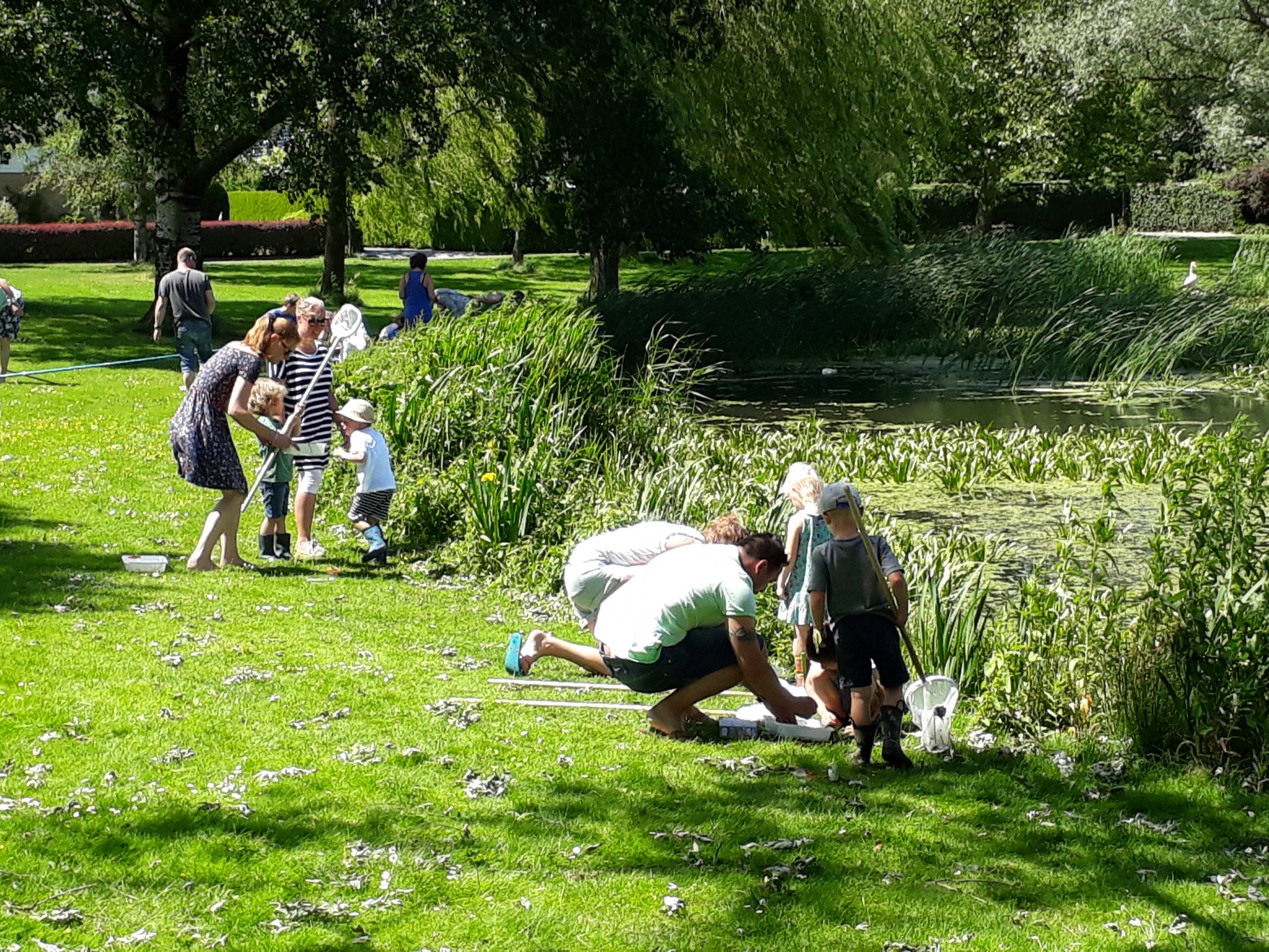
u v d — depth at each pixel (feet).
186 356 53.47
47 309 86.74
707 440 45.62
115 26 65.21
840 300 83.51
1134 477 44.86
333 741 18.76
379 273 143.54
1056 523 37.91
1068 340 76.84
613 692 21.91
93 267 143.43
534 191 93.30
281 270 145.69
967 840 16.57
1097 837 16.89
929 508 40.40
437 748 18.76
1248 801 18.31
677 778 18.19
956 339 81.00
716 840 16.14
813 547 22.62
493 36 73.87
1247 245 98.68
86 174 137.28
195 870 14.61
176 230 75.92
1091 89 131.75
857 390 69.67
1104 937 14.14
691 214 81.25
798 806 17.39
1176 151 195.00
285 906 13.89
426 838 15.78
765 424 57.26
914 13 111.45
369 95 69.72
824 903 14.60
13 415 46.21
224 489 28.25
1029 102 149.89
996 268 86.58
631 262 152.56
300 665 22.16
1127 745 20.04
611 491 34.27
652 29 82.79
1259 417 59.06
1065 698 21.17
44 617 23.61
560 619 27.09
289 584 27.91
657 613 19.62
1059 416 60.23
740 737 20.31
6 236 152.76
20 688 19.86
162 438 43.65
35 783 16.52
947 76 115.03
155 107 72.18
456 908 14.16
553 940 13.58
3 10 65.41
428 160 97.25
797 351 82.12
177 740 18.33
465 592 28.81
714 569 19.69
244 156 127.03
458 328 43.68
